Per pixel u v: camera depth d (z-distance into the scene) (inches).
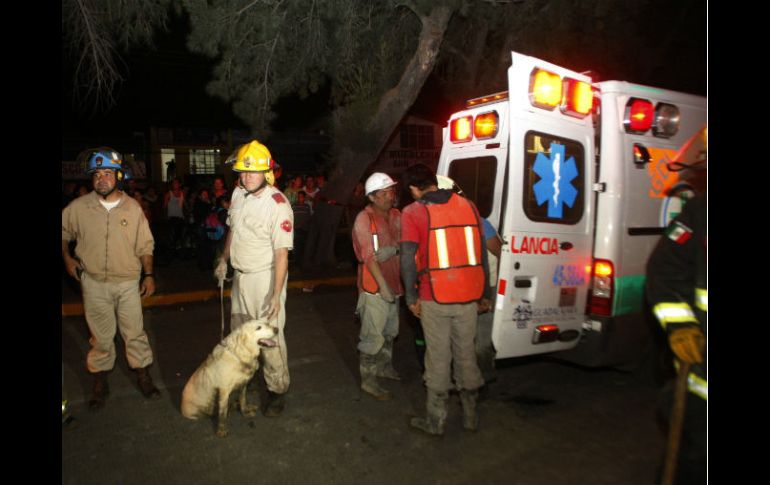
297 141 733.3
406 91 363.9
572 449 142.9
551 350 165.6
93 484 127.4
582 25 420.2
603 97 170.9
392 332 187.5
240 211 156.4
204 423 157.9
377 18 364.2
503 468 134.1
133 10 283.9
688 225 92.4
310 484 127.8
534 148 157.3
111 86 297.3
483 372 164.9
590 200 168.4
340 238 560.7
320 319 275.3
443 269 140.9
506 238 154.2
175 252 434.9
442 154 211.6
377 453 141.6
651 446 144.2
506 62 429.7
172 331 253.0
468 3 362.0
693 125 189.0
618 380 189.3
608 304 165.9
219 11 294.0
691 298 93.5
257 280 156.1
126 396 175.5
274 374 158.2
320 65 345.7
